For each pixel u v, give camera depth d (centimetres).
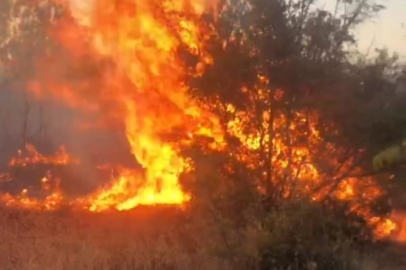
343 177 1373
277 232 1259
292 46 1364
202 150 1352
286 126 1368
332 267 1257
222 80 1373
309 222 1267
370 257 1356
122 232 1519
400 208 1409
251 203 1302
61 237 1474
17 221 1612
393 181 1388
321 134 1368
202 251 1298
